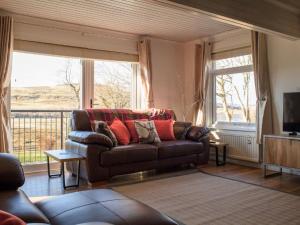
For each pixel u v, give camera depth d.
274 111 4.50
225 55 5.29
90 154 3.57
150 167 4.07
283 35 3.87
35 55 4.64
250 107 4.94
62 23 4.57
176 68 5.99
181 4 2.85
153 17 4.36
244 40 4.93
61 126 5.05
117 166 3.78
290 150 3.82
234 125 5.20
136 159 3.90
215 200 3.04
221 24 4.73
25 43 4.27
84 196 1.84
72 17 4.34
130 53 5.34
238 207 2.83
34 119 4.92
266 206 2.86
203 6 3.01
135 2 3.73
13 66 4.45
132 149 3.87
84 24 4.69
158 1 2.79
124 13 4.18
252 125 4.90
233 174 4.21
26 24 4.28
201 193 3.29
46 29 4.44
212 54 5.53
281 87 4.41
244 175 4.16
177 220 2.52
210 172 4.34
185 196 3.18
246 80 5.01
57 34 4.54
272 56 4.52
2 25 3.95
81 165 3.79
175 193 3.29
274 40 4.49
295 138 3.76
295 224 2.43
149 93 5.38
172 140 4.63
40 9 3.99
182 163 4.46
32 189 3.47
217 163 4.89
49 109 4.88
